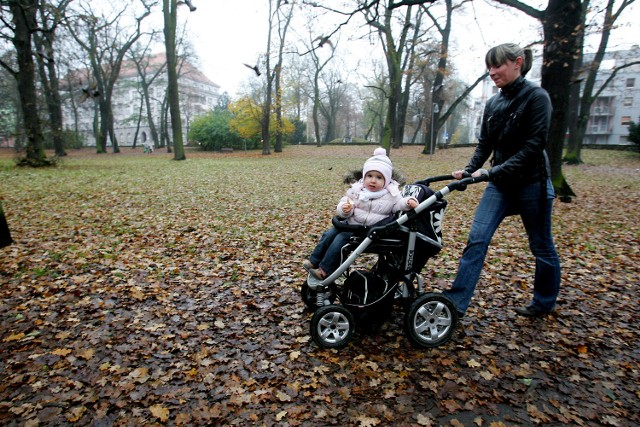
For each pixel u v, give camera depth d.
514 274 4.94
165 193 11.71
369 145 41.66
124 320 3.79
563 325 3.60
